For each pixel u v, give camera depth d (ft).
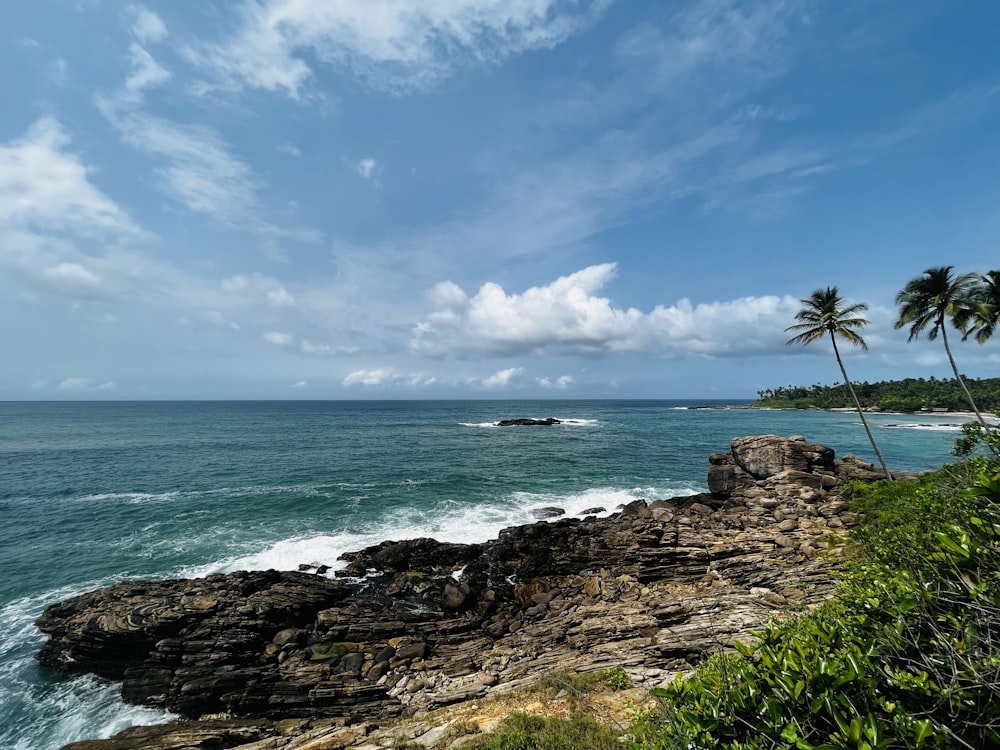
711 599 46.85
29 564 65.16
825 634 12.77
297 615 50.19
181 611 46.50
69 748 33.88
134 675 42.19
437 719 32.50
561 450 175.63
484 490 109.70
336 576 62.34
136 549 70.69
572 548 68.64
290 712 38.34
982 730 9.53
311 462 142.92
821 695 10.52
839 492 81.46
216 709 39.32
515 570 63.93
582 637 43.37
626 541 68.64
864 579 19.15
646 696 31.89
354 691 39.40
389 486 111.34
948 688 9.95
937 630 11.31
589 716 29.27
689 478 125.39
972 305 86.02
